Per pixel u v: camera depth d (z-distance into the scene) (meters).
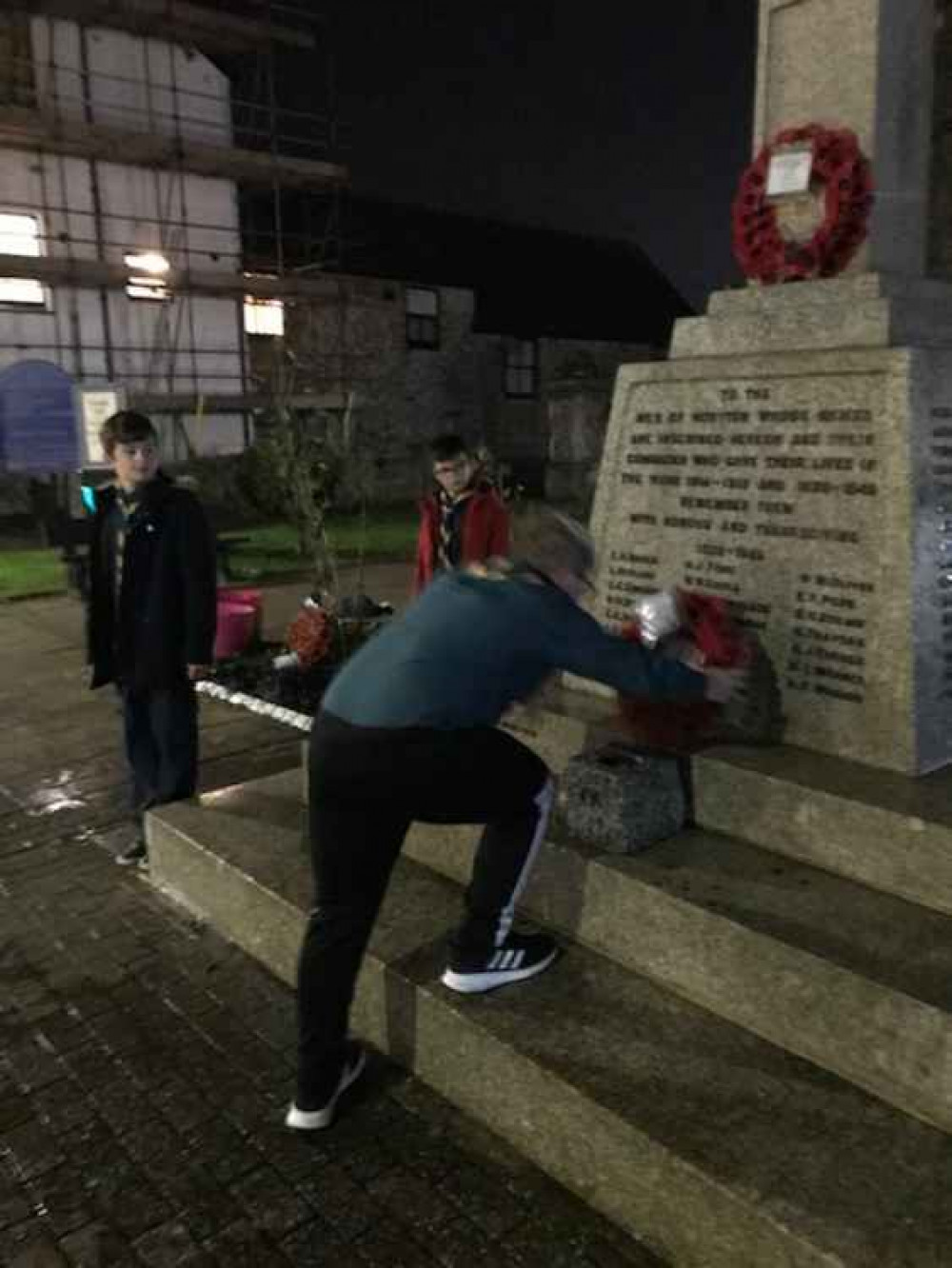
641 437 3.71
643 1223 2.24
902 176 3.38
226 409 18.34
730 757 3.12
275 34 17.47
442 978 2.78
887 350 3.01
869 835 2.73
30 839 4.52
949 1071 2.17
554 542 2.51
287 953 3.30
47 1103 2.75
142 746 4.34
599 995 2.70
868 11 3.23
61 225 16.56
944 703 3.05
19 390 14.76
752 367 3.33
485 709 2.43
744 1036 2.53
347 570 11.66
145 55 17.05
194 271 17.59
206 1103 2.74
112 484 4.17
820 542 3.16
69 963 3.47
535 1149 2.47
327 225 20.92
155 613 3.99
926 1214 1.97
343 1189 2.41
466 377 24.73
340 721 2.46
